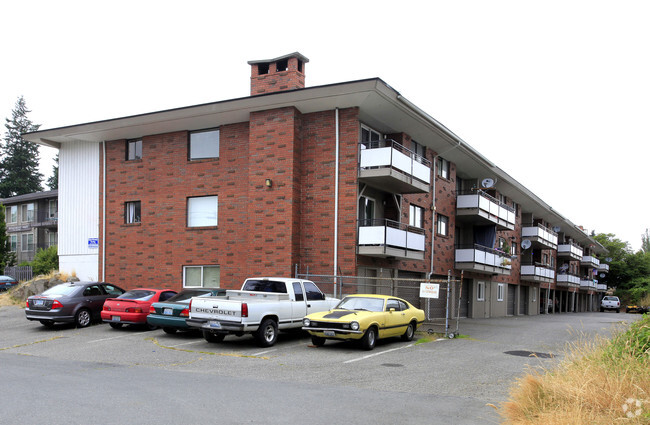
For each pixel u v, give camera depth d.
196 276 21.39
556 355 13.18
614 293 70.75
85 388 8.28
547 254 46.81
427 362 11.55
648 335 7.62
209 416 6.69
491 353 13.23
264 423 6.45
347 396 8.06
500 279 34.53
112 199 23.61
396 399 7.96
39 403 7.23
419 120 20.95
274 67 21.14
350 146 19.05
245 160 20.64
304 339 14.88
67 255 24.47
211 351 12.62
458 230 30.09
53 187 67.62
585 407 5.96
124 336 15.14
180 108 20.22
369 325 13.13
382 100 18.64
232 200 20.72
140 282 22.45
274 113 19.50
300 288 14.80
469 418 6.96
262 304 13.25
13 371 9.90
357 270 18.83
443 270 25.88
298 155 19.48
